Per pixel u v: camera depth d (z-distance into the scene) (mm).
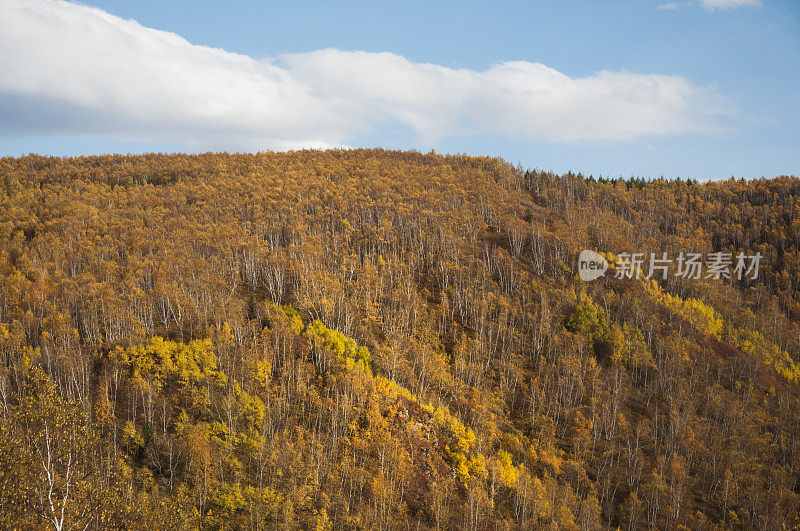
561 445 123562
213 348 106500
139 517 60750
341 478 87875
